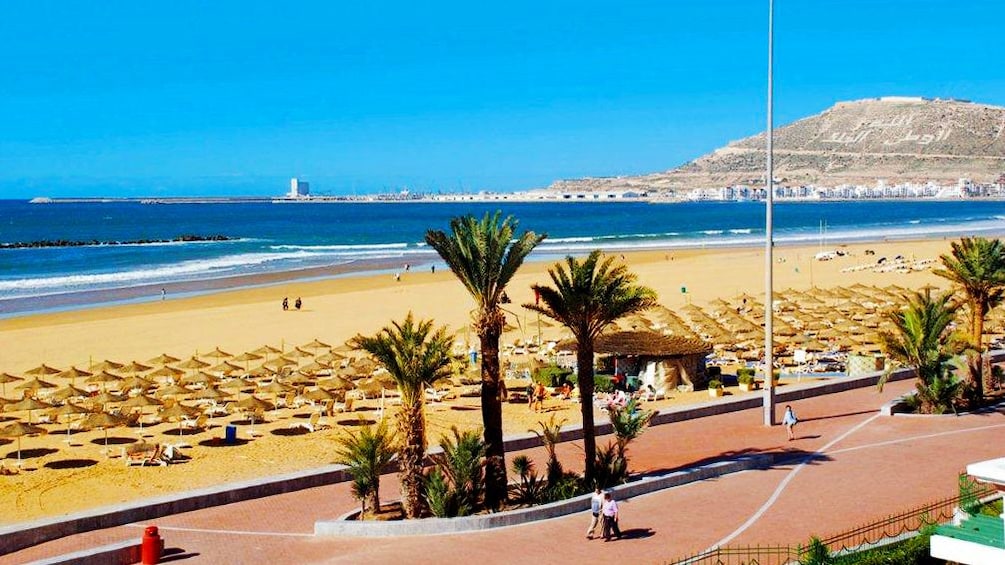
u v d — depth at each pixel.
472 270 28.81
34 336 66.94
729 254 135.62
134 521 28.16
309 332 67.75
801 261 118.81
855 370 50.97
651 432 38.91
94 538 26.69
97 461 35.47
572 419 41.38
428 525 26.67
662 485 30.47
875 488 29.80
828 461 33.44
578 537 25.92
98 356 59.09
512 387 48.59
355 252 151.12
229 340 64.81
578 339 30.48
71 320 75.25
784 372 52.62
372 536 26.53
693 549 24.52
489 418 29.00
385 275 110.31
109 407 42.72
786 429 38.72
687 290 88.94
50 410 40.00
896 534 24.55
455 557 24.52
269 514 28.84
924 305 41.31
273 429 40.44
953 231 195.12
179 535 26.89
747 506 28.30
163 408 40.91
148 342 64.31
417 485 27.78
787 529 25.95
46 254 149.25
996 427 38.22
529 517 27.50
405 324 28.62
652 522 27.00
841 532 25.39
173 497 29.20
